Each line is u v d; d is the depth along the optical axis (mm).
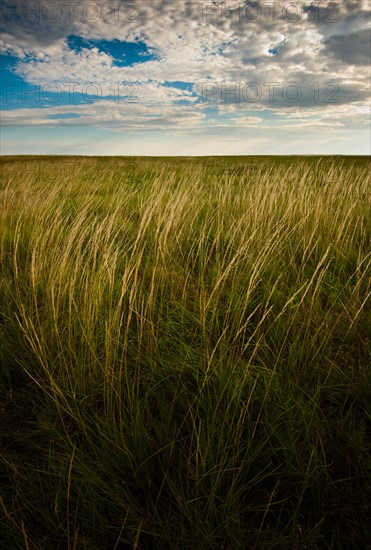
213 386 1763
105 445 1422
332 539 1144
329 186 5484
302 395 1679
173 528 1232
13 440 1624
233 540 1113
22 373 2006
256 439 1516
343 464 1429
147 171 12602
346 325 2227
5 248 3756
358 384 1768
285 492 1346
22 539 1161
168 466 1352
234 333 2199
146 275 3062
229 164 15727
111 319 2080
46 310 2344
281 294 2637
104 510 1281
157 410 1719
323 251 3494
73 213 4930
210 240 3889
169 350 2084
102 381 1816
